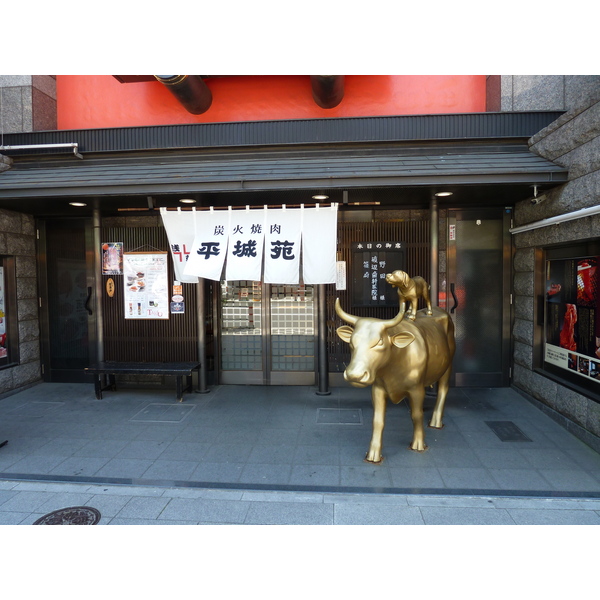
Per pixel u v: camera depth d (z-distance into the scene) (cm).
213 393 729
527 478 424
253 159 643
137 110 814
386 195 634
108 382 774
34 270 786
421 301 729
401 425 573
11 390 725
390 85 773
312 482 420
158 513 371
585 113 486
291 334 772
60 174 641
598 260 498
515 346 707
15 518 365
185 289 755
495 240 720
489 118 632
